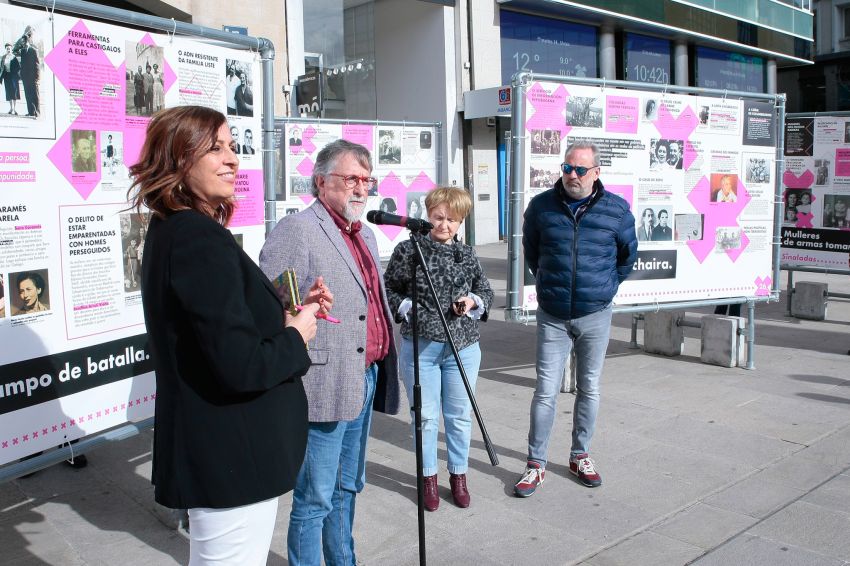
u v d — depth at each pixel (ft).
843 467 14.82
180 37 11.94
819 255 29.40
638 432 16.96
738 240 21.12
